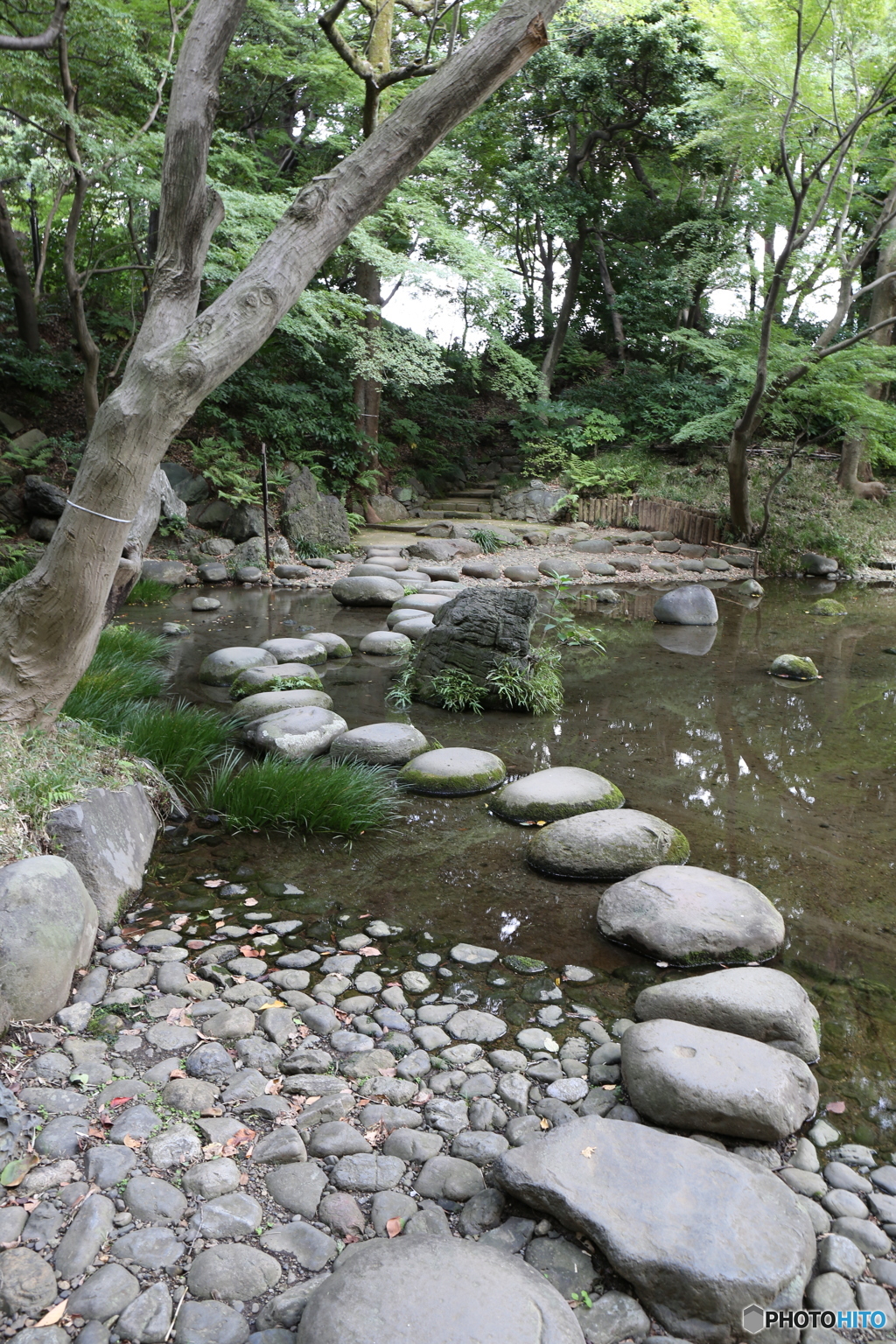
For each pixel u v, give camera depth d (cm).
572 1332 147
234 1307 159
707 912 298
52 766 330
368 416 1520
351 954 292
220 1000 260
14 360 1196
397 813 416
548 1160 186
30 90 804
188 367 297
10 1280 159
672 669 737
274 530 1191
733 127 1172
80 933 262
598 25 1402
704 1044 222
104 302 1448
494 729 557
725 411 1358
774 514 1461
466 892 340
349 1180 192
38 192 1002
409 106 310
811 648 834
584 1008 265
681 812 425
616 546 1398
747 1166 187
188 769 428
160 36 907
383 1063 234
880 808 435
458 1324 144
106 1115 207
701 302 1959
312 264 315
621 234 1878
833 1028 256
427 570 1130
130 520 321
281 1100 216
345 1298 150
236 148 1204
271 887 339
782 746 535
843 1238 177
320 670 687
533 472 1655
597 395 1788
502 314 981
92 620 337
